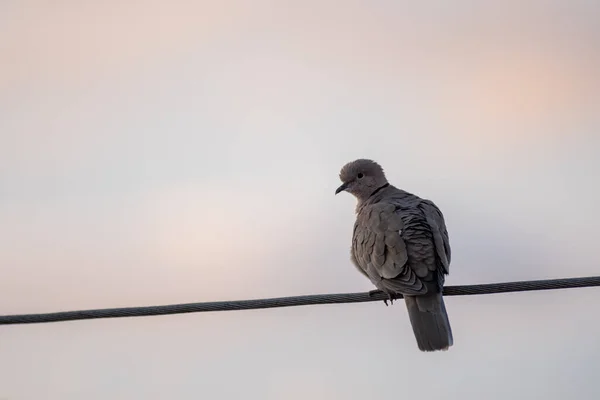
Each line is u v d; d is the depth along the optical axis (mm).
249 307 11102
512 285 11148
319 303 11219
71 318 10773
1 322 10773
